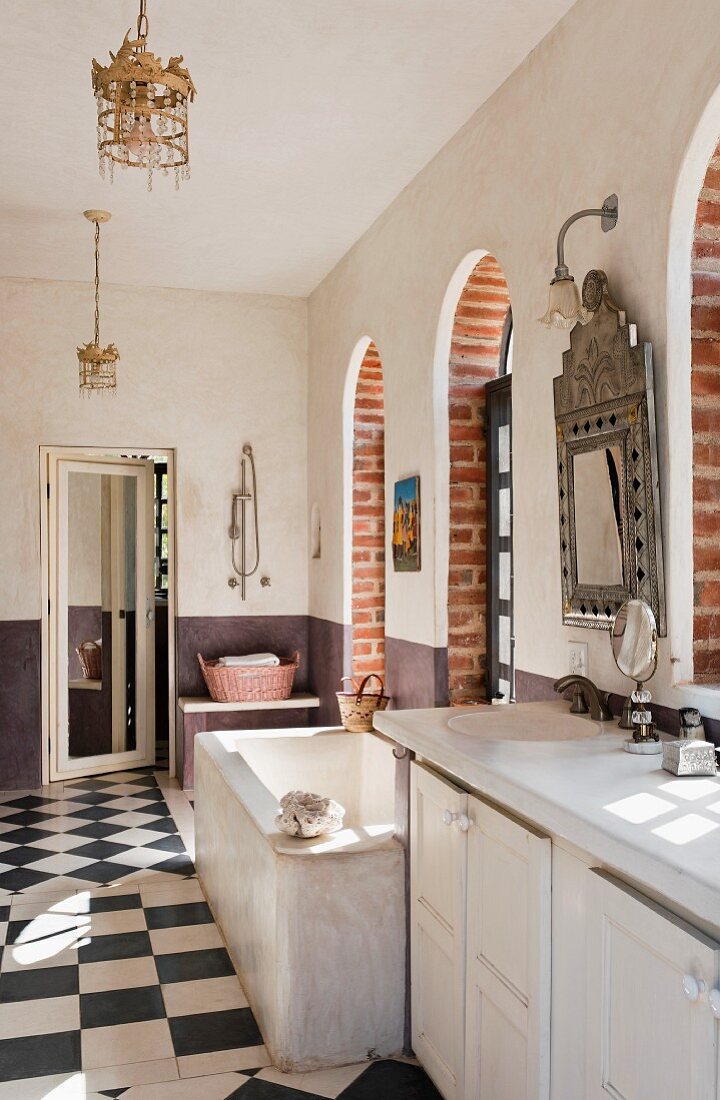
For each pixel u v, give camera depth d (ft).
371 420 17.15
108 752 20.11
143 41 6.95
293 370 20.06
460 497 12.70
